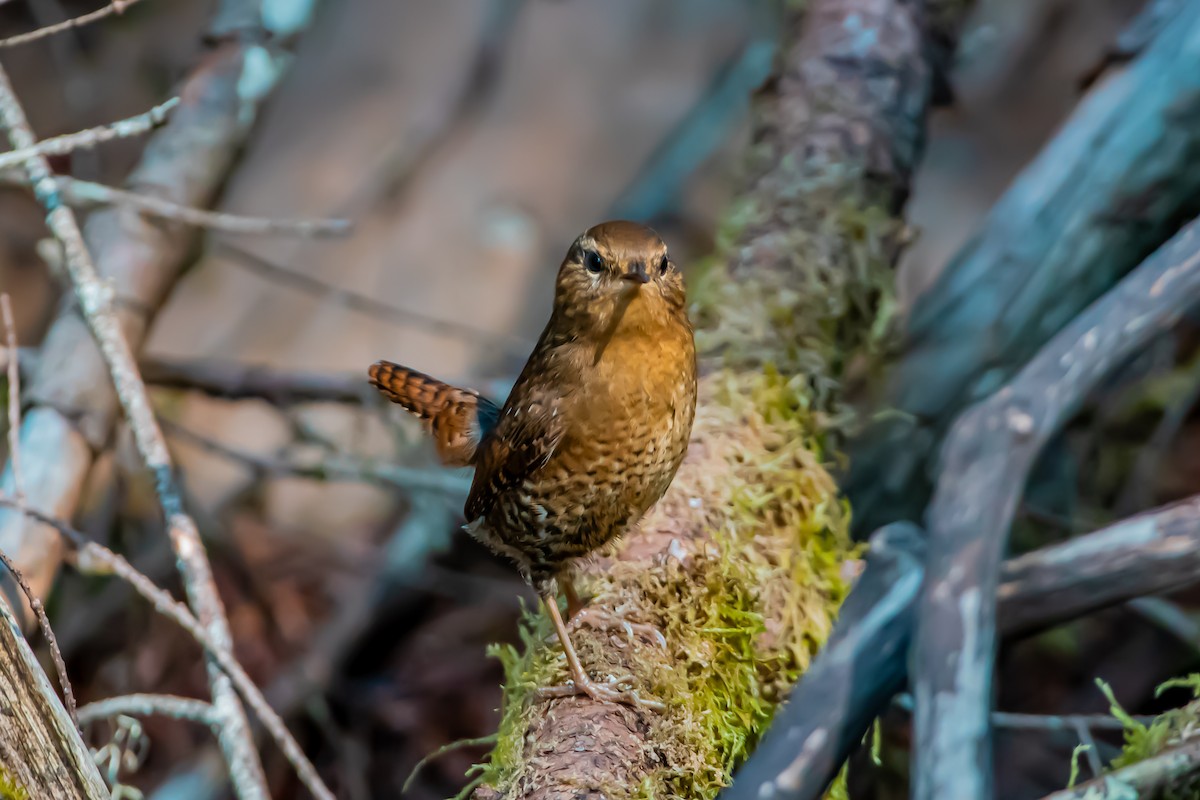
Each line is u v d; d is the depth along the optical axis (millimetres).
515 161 13898
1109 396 8266
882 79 7637
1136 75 7086
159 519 9219
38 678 3596
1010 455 4125
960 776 3521
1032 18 12672
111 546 8484
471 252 13211
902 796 7469
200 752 8625
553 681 4676
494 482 4961
